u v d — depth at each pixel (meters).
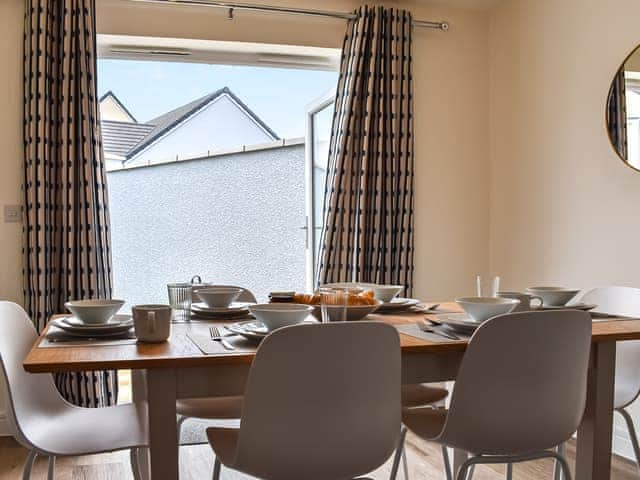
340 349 1.33
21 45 3.26
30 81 3.19
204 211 5.10
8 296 3.25
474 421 1.54
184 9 3.50
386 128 3.72
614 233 3.05
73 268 3.22
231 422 3.49
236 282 5.02
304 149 4.62
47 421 1.84
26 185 3.19
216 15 3.54
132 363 1.34
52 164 3.23
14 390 1.64
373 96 3.69
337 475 1.40
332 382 1.34
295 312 1.57
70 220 3.21
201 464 2.81
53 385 2.01
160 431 1.45
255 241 4.95
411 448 3.04
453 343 1.56
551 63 3.48
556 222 3.45
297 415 1.33
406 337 1.63
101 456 2.93
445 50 3.97
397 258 3.75
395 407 1.44
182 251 5.18
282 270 4.83
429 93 3.94
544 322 1.53
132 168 5.20
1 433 3.22
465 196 4.02
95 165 3.28
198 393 1.47
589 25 3.20
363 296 1.91
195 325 1.85
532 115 3.65
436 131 3.96
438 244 3.97
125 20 3.42
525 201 3.72
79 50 3.24
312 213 4.27
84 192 3.24
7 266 3.25
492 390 1.54
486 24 4.05
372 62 3.66
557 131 3.44
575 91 3.30
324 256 3.66
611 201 3.07
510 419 1.56
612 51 3.06
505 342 1.51
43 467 2.78
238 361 1.40
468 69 4.02
